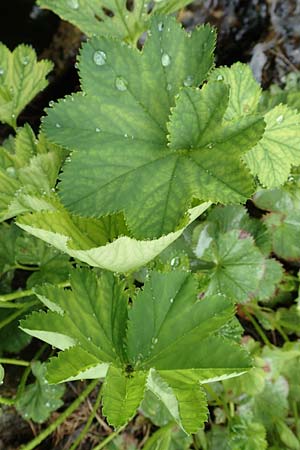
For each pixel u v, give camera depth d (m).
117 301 0.34
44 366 0.41
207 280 0.39
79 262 0.42
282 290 0.45
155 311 0.33
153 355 0.33
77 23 0.38
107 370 0.33
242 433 0.41
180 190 0.32
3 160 0.38
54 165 0.36
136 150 0.33
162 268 0.36
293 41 0.47
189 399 0.31
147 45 0.33
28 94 0.41
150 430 0.44
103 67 0.33
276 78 0.48
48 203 0.34
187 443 0.42
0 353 0.42
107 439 0.42
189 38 0.33
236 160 0.31
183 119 0.32
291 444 0.42
